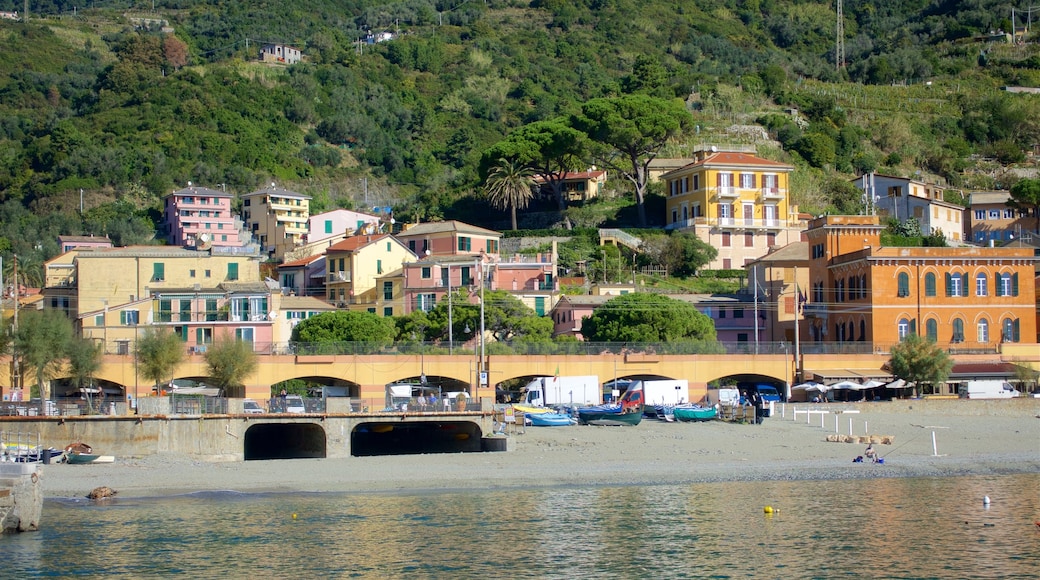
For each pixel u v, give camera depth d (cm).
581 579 8788
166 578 8812
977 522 10644
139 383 18738
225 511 11338
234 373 18462
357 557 9450
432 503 11756
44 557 9419
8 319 18175
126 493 12300
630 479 13250
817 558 9350
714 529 10406
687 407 18925
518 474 13538
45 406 14512
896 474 13650
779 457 14888
